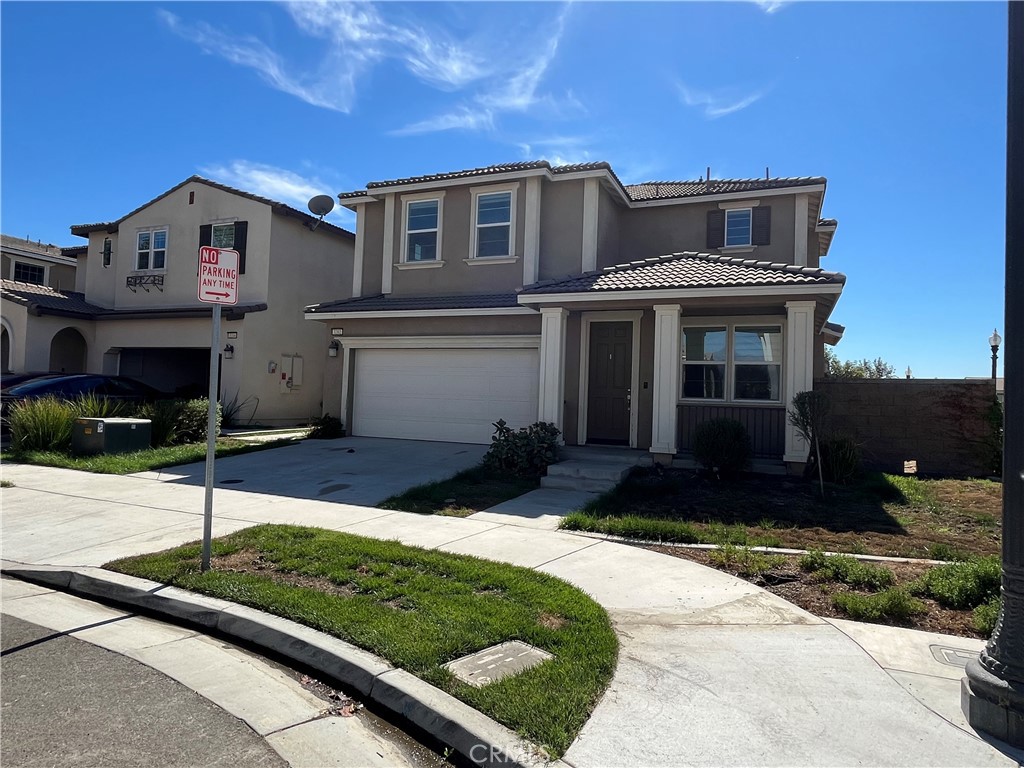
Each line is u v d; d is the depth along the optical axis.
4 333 21.25
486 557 6.41
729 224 14.74
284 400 19.80
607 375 13.47
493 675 3.88
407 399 15.11
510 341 13.91
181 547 6.61
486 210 14.98
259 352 18.97
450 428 14.64
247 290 19.50
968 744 3.25
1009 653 3.32
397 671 3.94
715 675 3.97
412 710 3.60
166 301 20.78
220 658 4.47
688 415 12.52
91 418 13.28
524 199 14.44
